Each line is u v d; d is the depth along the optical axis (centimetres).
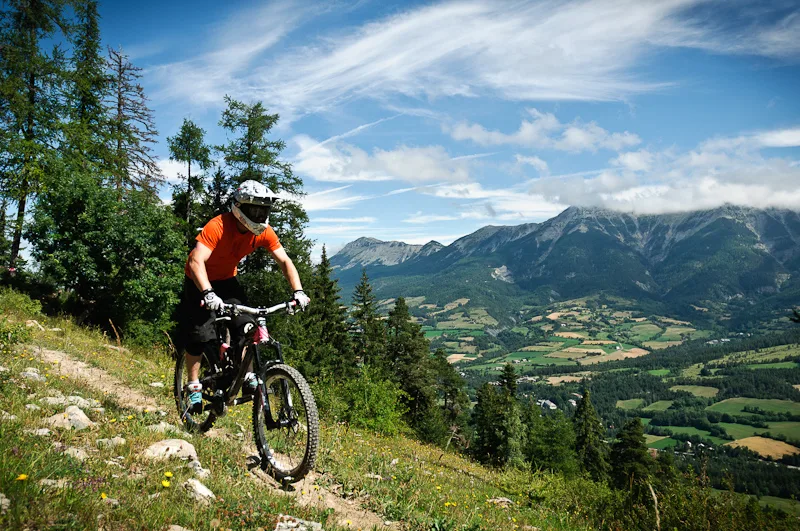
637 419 5738
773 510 672
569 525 733
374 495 478
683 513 688
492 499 796
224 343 408
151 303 1959
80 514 250
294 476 382
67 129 2477
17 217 2252
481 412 6078
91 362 857
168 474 328
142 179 3148
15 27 2391
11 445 316
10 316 1219
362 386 1900
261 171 3181
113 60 3169
